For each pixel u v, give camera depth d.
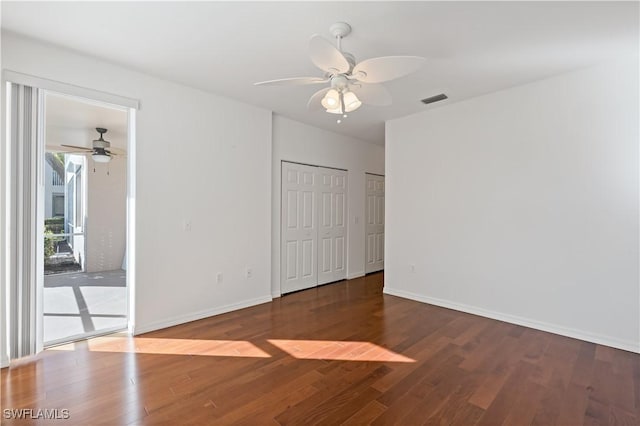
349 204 5.55
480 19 2.16
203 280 3.52
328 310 3.81
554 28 2.26
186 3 2.00
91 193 3.71
